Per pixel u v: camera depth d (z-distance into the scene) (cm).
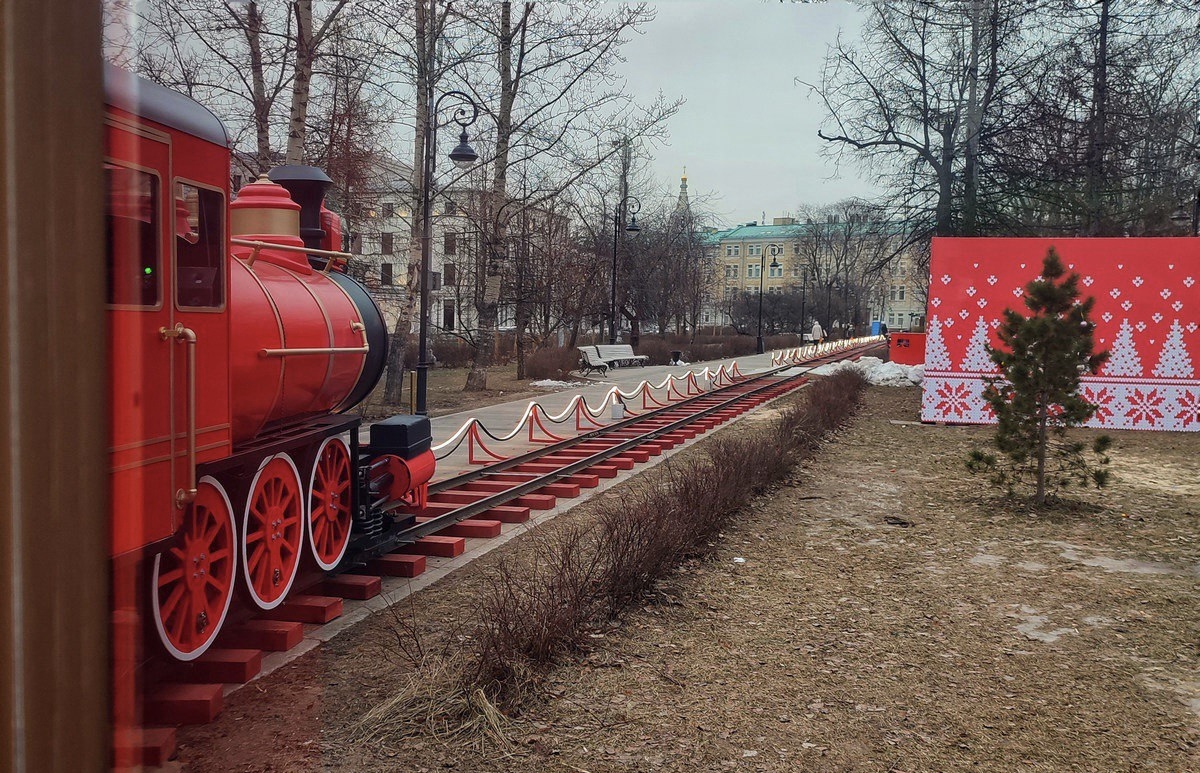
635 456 1257
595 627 546
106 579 99
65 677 95
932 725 421
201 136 417
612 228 4059
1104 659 510
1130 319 1612
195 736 391
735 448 1082
